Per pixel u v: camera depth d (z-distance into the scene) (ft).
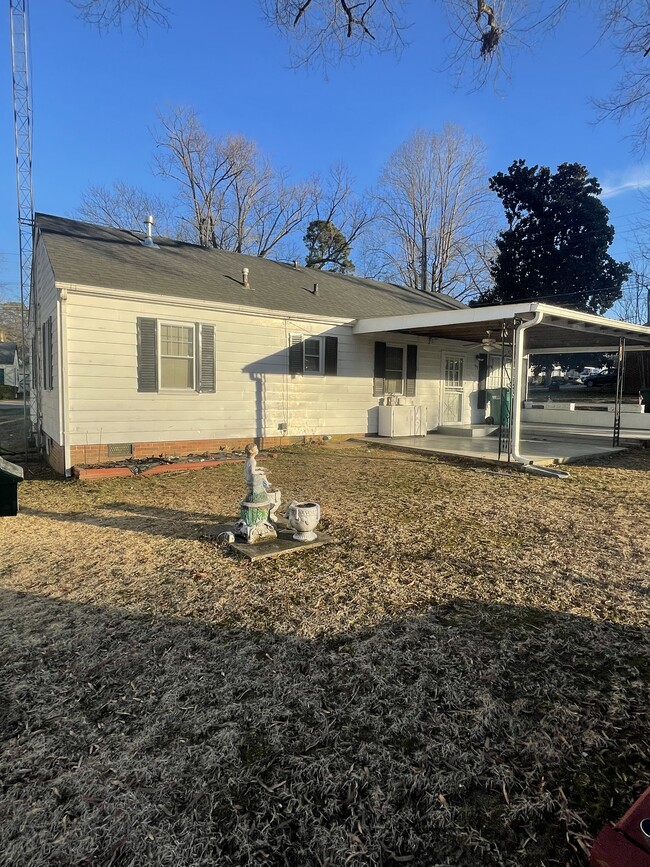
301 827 5.96
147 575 13.69
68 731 7.64
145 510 20.80
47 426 35.45
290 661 9.46
